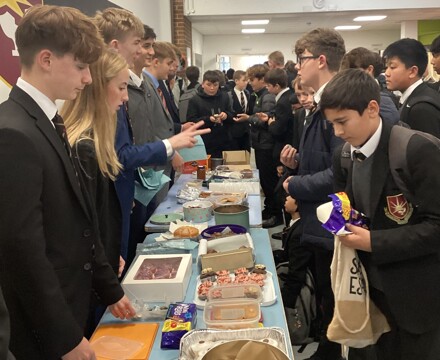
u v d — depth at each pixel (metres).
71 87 1.14
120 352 1.20
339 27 11.21
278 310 1.38
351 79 1.28
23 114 1.06
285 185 2.07
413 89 2.43
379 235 1.28
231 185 2.88
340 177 1.52
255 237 2.04
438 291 1.33
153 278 1.49
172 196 2.86
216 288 1.43
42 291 1.02
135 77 2.41
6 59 1.92
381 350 1.52
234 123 5.06
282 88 4.54
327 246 1.96
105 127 1.51
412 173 1.24
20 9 2.04
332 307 2.12
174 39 7.75
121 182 1.87
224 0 7.77
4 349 0.67
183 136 1.98
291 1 7.77
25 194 1.00
